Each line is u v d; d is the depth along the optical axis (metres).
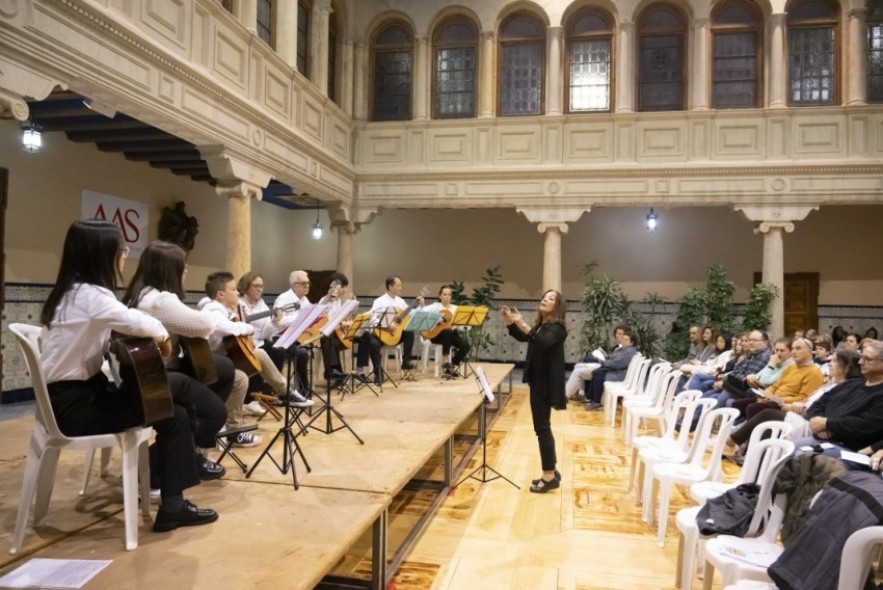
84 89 4.93
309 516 2.70
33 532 2.52
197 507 2.73
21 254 7.17
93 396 2.43
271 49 7.59
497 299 12.30
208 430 3.00
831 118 9.35
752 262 11.50
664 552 3.64
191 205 10.01
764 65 9.67
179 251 3.02
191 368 3.04
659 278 11.78
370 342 6.61
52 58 4.38
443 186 10.32
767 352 6.36
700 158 9.67
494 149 10.23
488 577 3.28
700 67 9.68
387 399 5.68
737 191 9.52
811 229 11.33
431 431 4.30
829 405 4.14
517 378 11.16
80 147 7.89
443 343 7.45
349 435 4.19
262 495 2.96
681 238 11.73
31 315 7.30
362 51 10.66
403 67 10.77
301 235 13.14
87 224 2.44
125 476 2.40
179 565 2.21
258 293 5.38
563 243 12.11
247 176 7.20
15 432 4.16
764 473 3.00
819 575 2.07
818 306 11.28
